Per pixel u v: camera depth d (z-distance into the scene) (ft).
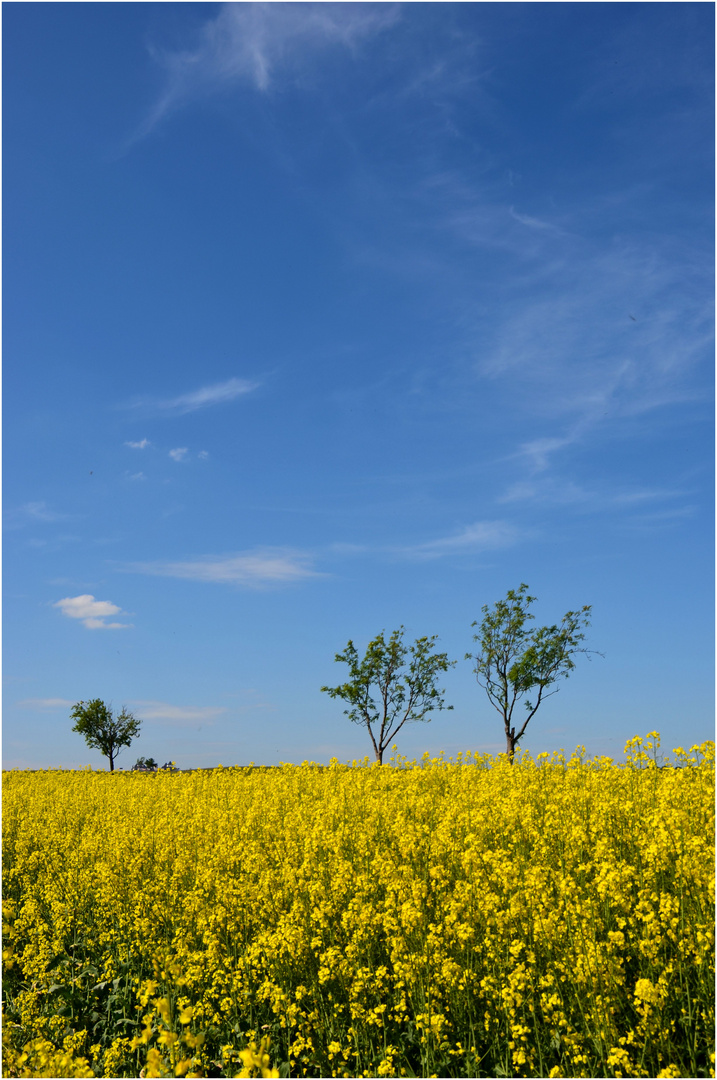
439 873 23.12
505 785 38.83
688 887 19.27
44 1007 23.25
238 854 31.24
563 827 27.09
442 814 32.73
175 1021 19.51
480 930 21.01
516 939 19.84
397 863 27.12
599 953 17.11
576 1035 16.14
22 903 32.19
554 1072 15.58
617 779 33.12
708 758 31.09
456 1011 18.51
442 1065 16.97
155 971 23.02
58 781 72.23
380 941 22.15
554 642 87.15
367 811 36.17
